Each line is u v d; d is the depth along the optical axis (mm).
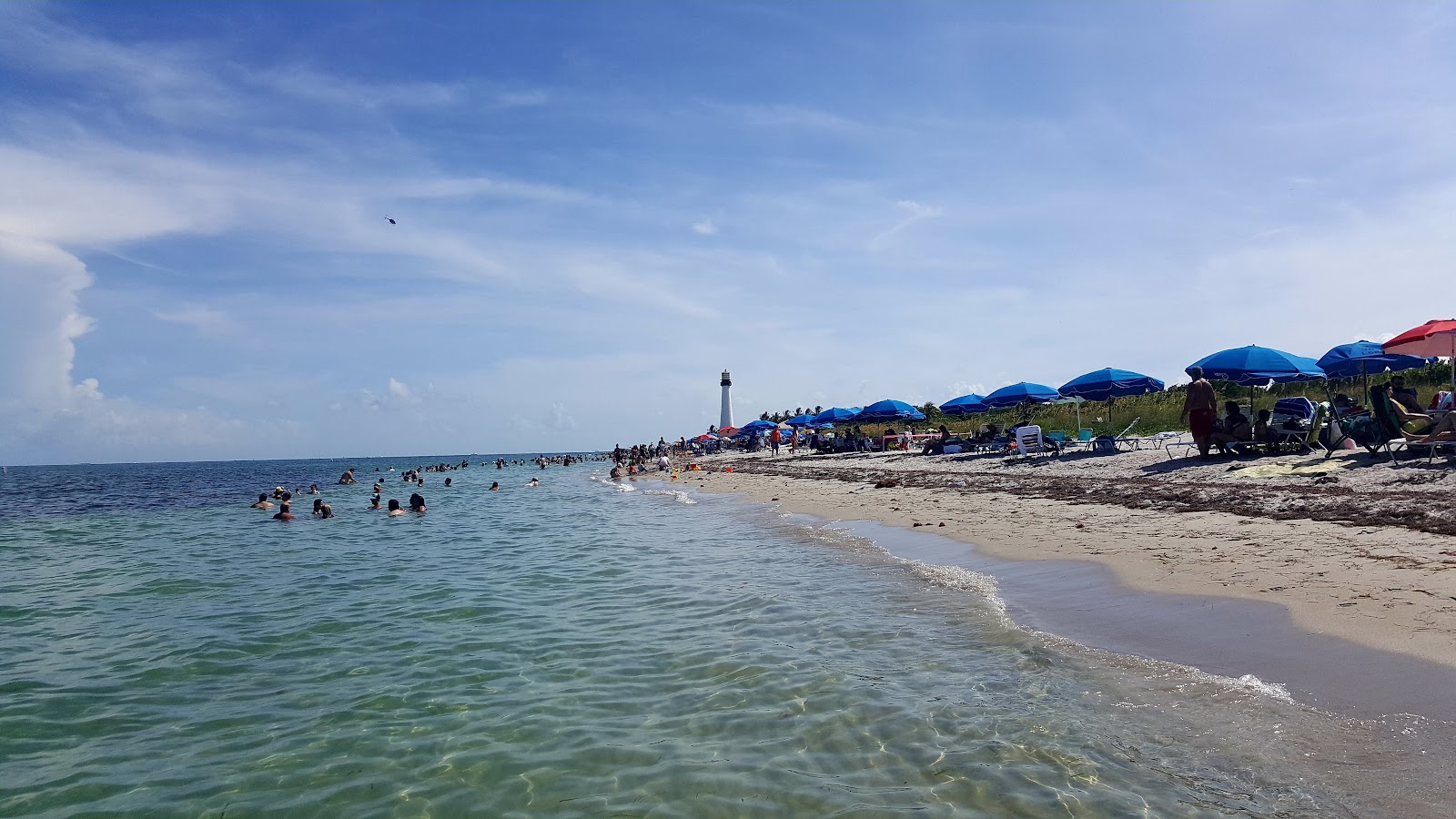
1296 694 4965
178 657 7793
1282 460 16781
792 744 5078
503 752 5203
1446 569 7141
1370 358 17750
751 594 9648
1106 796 4086
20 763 5234
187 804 4621
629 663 7031
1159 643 6285
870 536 13969
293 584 12086
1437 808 3555
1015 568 9891
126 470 140625
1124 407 35844
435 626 8875
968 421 48656
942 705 5516
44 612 10320
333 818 4398
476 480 51844
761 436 64875
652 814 4266
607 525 19828
